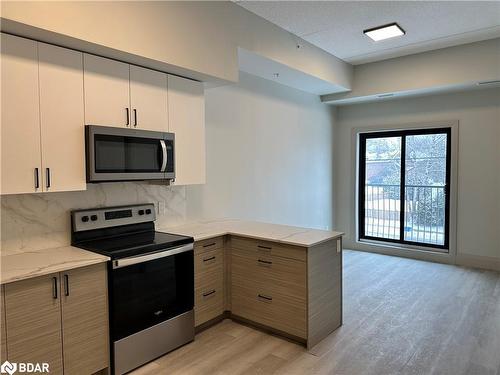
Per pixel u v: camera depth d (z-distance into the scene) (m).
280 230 3.25
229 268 3.23
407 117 5.44
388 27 3.79
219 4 3.08
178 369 2.48
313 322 2.79
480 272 4.70
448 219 5.21
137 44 2.46
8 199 2.31
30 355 1.96
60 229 2.55
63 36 2.10
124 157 2.53
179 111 2.99
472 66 4.36
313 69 4.37
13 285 1.89
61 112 2.23
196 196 3.71
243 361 2.58
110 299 2.32
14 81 2.03
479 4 3.32
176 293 2.75
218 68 3.06
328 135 5.92
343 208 6.16
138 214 3.00
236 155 4.17
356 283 4.28
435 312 3.41
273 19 3.58
